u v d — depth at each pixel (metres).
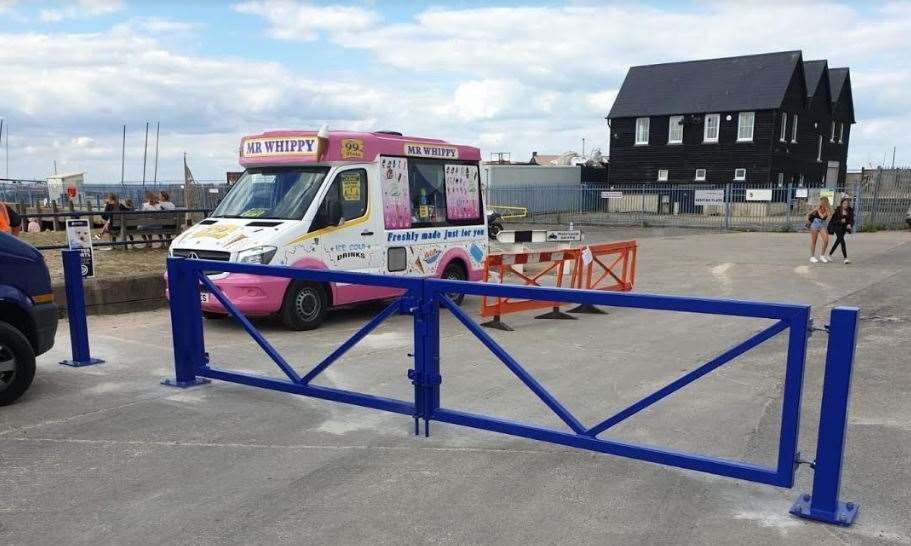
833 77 46.19
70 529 3.61
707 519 3.69
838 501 3.72
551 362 7.18
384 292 9.77
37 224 20.23
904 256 16.58
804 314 3.60
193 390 6.11
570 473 4.30
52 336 6.02
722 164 38.59
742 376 6.57
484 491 4.04
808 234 25.52
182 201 26.59
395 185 9.84
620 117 41.53
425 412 4.95
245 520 3.70
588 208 39.59
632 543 3.44
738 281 13.12
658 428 5.12
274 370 6.81
